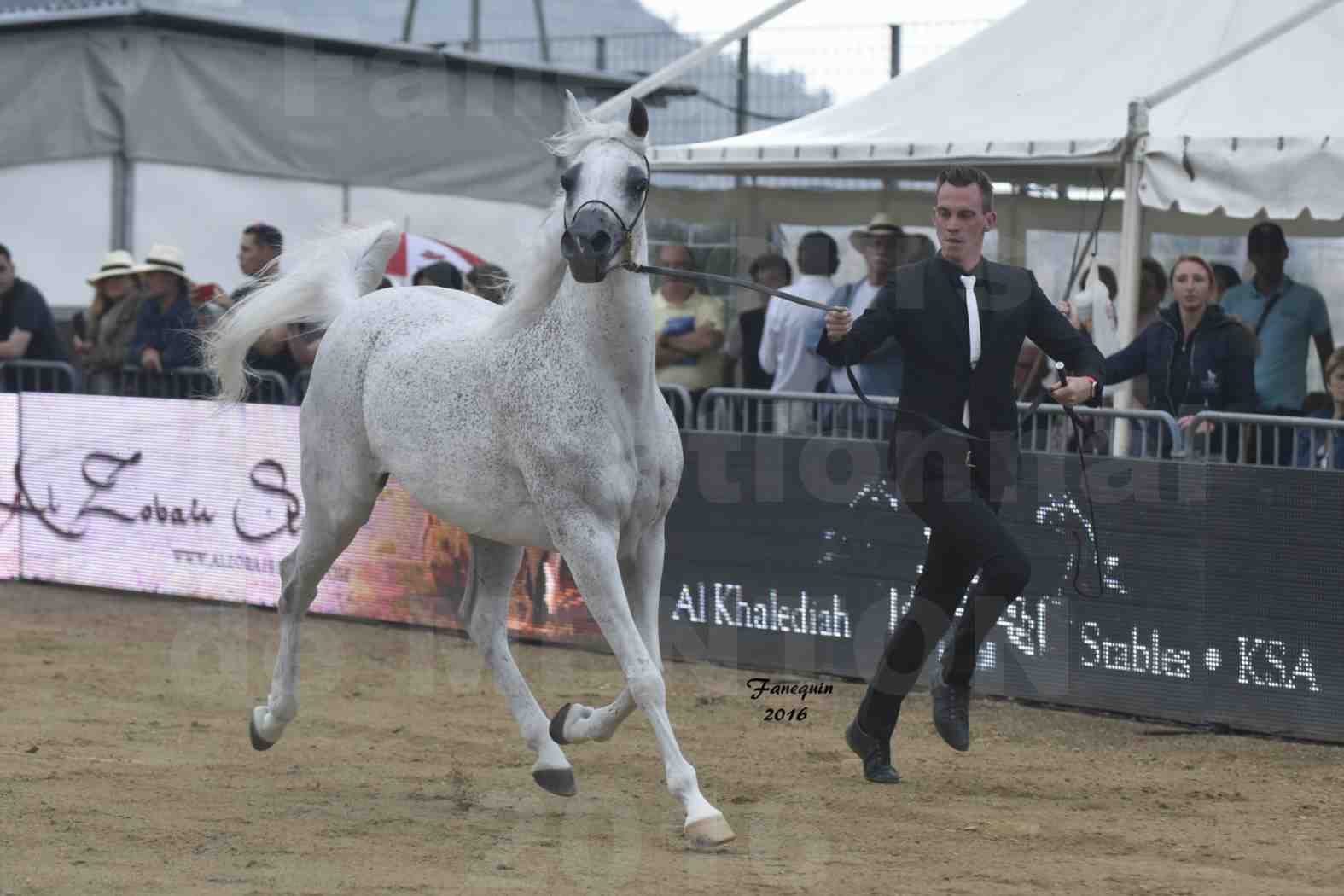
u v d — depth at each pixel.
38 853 5.28
